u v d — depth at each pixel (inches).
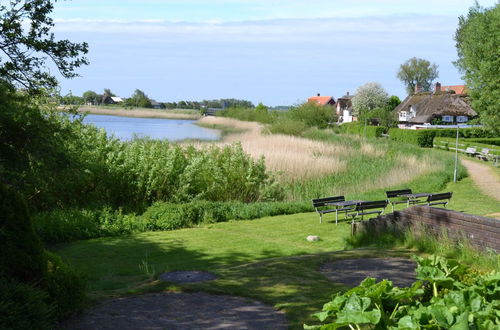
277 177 844.6
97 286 351.3
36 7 385.4
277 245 504.4
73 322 243.9
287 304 269.7
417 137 1813.5
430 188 849.5
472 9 1314.0
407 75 4421.8
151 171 676.1
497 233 368.2
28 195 579.2
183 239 530.6
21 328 196.9
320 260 369.4
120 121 3595.0
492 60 1206.3
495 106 1194.6
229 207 660.7
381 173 951.0
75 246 498.0
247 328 236.4
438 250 386.9
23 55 395.9
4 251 222.2
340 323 109.7
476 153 1423.5
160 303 277.0
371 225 476.7
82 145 607.2
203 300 282.2
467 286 142.9
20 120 413.1
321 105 2329.0
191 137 1882.4
